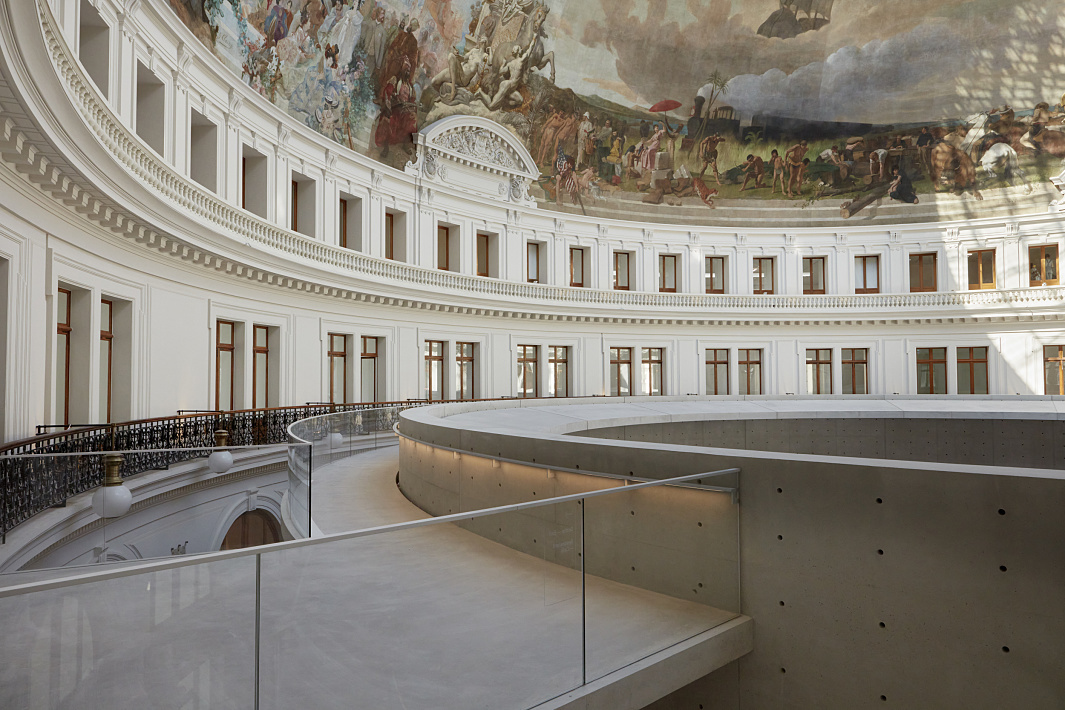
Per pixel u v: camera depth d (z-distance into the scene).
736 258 35.31
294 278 20.19
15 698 2.60
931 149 34.09
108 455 7.46
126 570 2.89
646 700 4.95
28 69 7.86
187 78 16.48
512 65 28.77
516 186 30.50
